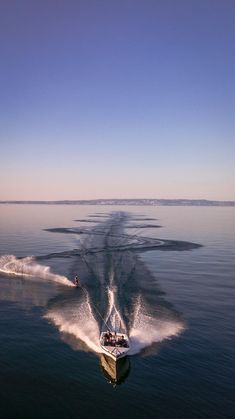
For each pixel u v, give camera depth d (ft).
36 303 148.56
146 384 90.63
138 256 246.68
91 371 96.63
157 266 216.54
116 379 92.43
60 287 171.42
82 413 80.07
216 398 85.51
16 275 193.47
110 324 124.98
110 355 101.71
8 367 98.48
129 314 134.51
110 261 226.79
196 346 109.81
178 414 80.12
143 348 107.96
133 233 369.30
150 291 164.55
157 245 294.25
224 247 290.76
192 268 212.43
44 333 119.03
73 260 229.45
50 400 84.48
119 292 161.89
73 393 87.25
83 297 155.43
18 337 116.26
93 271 200.95
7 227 432.25
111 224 463.83
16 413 79.77
